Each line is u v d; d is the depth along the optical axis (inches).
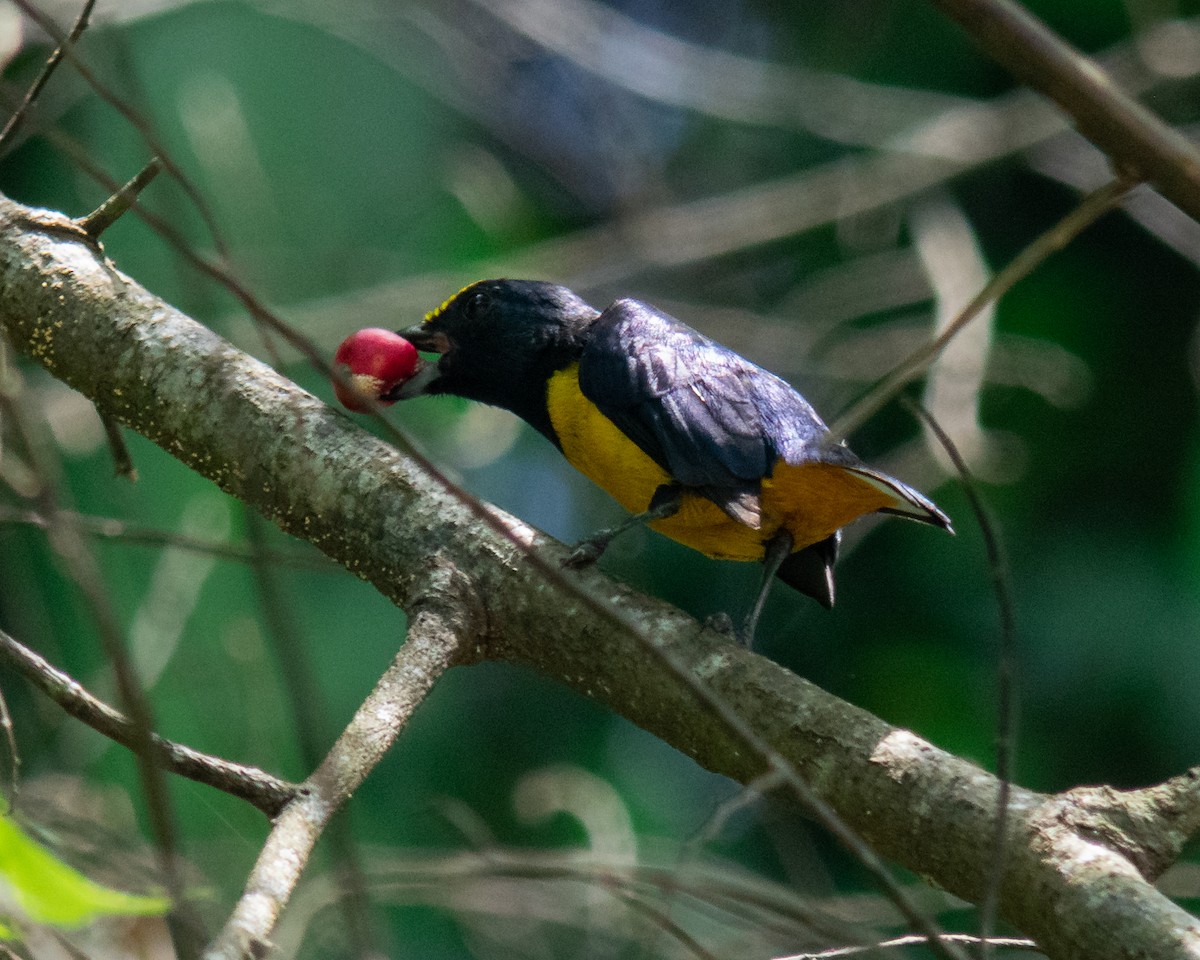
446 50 610.9
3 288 261.9
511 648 234.5
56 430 446.6
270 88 553.0
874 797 205.6
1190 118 585.3
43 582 417.4
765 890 240.8
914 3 599.8
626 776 490.0
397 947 426.6
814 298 580.4
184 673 406.0
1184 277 521.7
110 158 493.0
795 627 500.4
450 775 484.7
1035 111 550.3
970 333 481.1
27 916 134.7
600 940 370.0
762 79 582.9
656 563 522.9
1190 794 196.4
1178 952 174.1
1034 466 504.4
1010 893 191.9
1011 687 179.5
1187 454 490.6
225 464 249.0
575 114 654.5
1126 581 478.6
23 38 456.4
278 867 170.4
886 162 579.5
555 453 567.5
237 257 481.7
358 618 480.1
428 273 576.1
